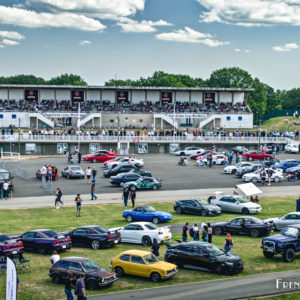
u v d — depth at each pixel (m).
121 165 62.56
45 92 114.50
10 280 18.78
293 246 28.75
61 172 65.44
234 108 116.38
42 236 30.88
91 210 44.75
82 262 24.28
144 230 33.12
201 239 34.78
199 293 22.72
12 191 53.00
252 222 35.62
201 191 53.41
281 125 122.56
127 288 23.67
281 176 60.50
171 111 112.88
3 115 104.00
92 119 108.19
